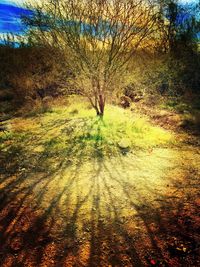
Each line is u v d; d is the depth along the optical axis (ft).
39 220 12.37
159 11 25.00
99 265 9.89
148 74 37.04
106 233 11.43
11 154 19.45
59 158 18.67
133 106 32.86
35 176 16.37
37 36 27.09
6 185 15.42
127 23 22.94
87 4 22.61
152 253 10.31
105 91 26.07
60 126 24.95
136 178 15.87
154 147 20.61
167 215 12.39
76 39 23.32
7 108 32.45
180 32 44.39
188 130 24.80
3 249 10.78
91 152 19.51
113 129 23.59
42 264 10.02
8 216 12.72
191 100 34.73
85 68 24.29
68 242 11.02
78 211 12.87
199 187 14.74
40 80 38.45
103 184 15.21
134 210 12.84
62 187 15.02
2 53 41.47
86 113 28.68
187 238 10.96
